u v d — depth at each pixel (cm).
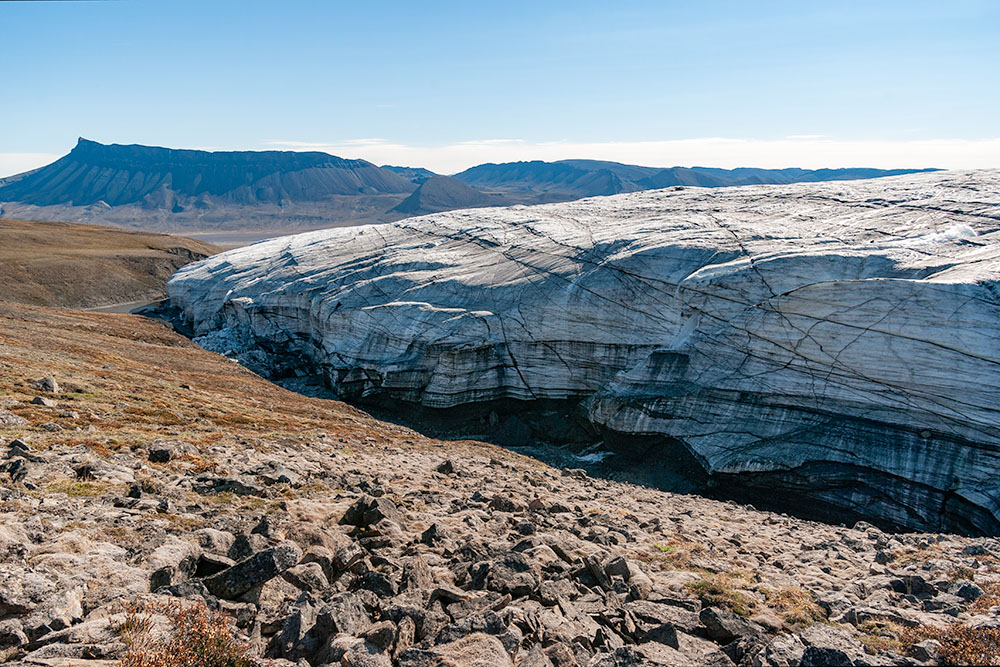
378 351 8044
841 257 6044
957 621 1135
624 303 7069
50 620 770
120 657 696
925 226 7094
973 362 4744
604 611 1080
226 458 2175
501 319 7550
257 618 888
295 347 9888
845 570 1672
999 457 4441
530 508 2039
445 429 7312
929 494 4572
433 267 9419
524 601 1027
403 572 1080
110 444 2022
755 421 5566
